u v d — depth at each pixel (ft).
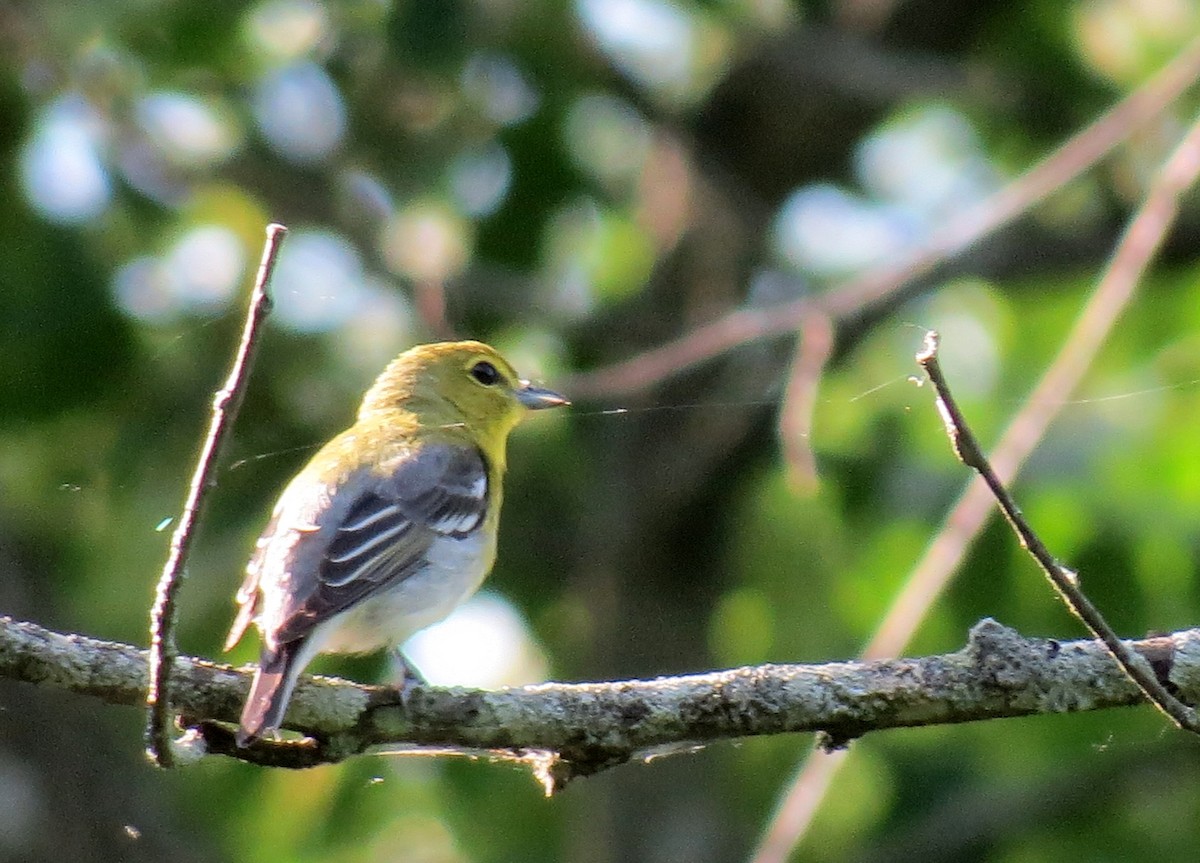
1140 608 41.50
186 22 44.11
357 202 47.37
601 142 53.93
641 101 51.47
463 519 30.94
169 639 20.99
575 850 48.11
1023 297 50.49
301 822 48.19
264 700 22.89
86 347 44.80
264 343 46.98
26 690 44.19
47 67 45.32
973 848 46.96
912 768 49.34
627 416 49.83
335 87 45.88
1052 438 42.04
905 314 51.96
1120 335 45.37
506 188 47.60
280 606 27.32
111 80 45.78
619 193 53.72
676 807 47.75
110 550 47.03
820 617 48.29
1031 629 42.14
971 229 39.19
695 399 49.73
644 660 48.62
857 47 51.83
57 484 46.62
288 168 47.39
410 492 30.37
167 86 45.98
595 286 54.65
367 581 28.55
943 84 51.75
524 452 50.26
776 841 30.32
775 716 23.61
